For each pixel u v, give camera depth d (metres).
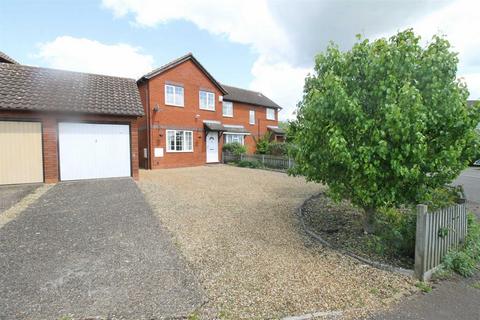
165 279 3.21
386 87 3.88
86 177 10.36
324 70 4.88
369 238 4.51
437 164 3.88
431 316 2.71
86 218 5.57
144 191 8.57
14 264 3.50
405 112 3.52
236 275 3.39
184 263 3.66
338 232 5.09
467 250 4.16
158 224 5.29
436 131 3.95
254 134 24.41
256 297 2.91
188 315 2.56
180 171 14.89
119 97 11.41
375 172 3.83
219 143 19.97
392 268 3.64
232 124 22.42
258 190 9.25
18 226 5.01
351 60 4.43
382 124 3.80
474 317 2.71
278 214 6.27
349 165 3.93
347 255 4.11
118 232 4.80
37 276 3.20
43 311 2.54
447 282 3.47
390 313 2.73
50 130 9.57
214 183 10.68
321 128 4.28
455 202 4.57
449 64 3.82
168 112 16.53
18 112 9.06
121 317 2.49
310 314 2.64
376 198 4.16
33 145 9.36
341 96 3.86
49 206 6.48
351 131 4.07
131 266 3.52
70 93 10.58
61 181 9.92
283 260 3.89
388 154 3.85
